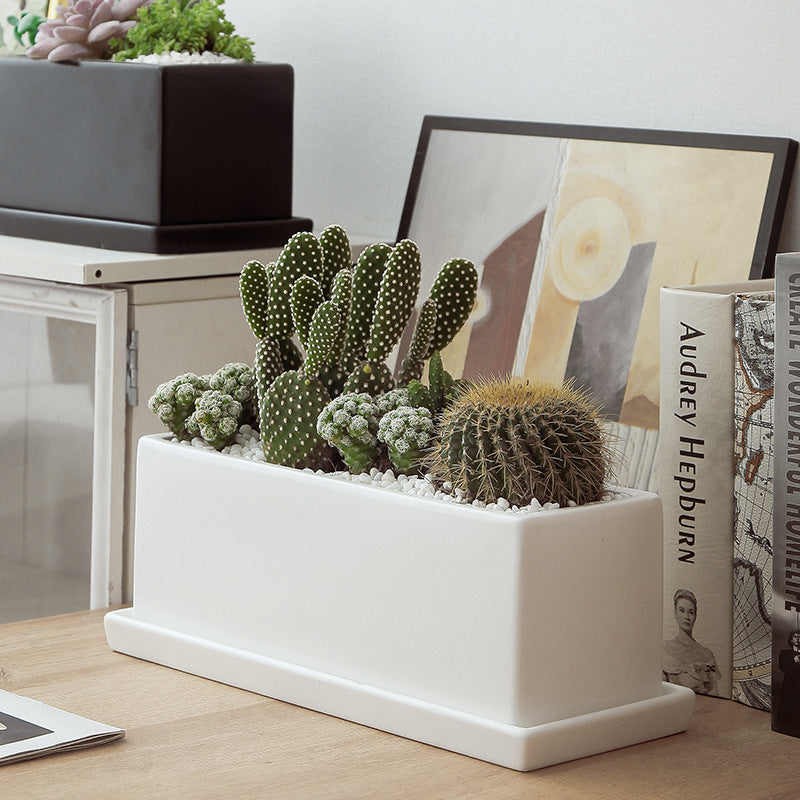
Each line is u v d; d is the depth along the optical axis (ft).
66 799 2.76
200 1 4.91
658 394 3.93
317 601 3.26
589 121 4.38
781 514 3.15
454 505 2.99
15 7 5.50
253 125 4.67
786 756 3.05
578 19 4.37
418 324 3.53
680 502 3.44
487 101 4.66
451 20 4.74
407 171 4.94
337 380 3.52
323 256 3.66
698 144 4.01
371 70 5.03
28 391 4.46
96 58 4.76
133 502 4.29
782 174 3.81
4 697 3.28
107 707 3.28
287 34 5.32
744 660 3.36
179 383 3.66
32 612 4.56
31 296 4.37
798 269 3.07
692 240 3.95
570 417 3.10
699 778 2.92
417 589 3.06
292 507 3.29
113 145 4.50
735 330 3.30
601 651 3.06
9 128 4.80
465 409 3.09
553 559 2.93
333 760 2.97
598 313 4.13
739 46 3.98
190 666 3.52
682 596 3.46
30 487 4.51
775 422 3.15
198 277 4.43
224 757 2.98
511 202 4.45
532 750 2.90
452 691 3.02
